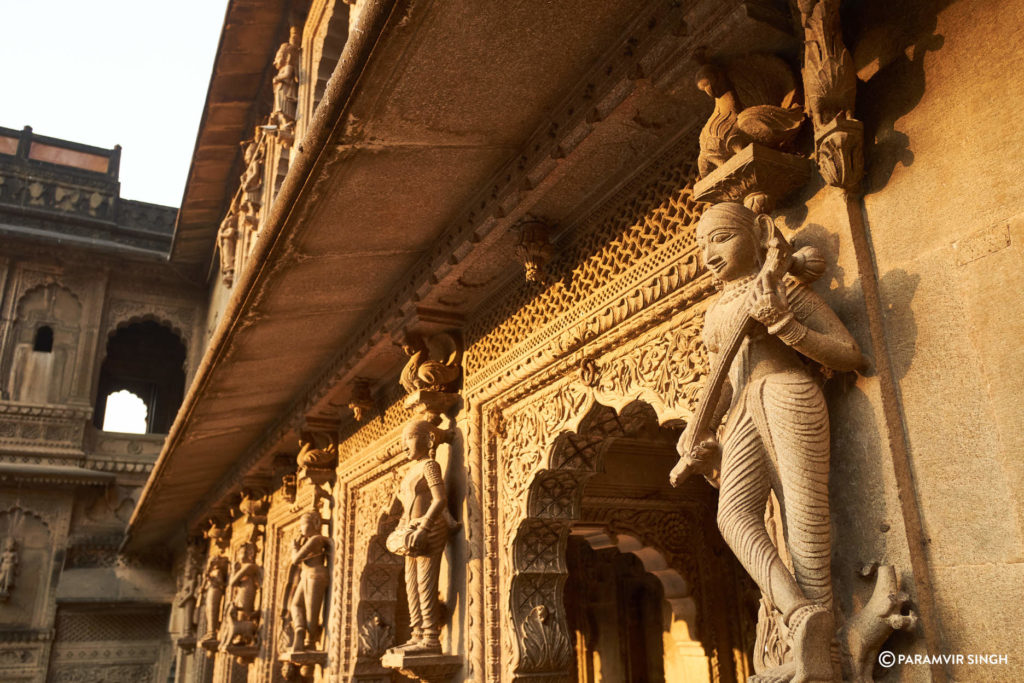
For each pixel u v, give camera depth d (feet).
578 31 7.18
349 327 14.74
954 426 5.02
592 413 9.45
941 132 5.37
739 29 6.17
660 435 16.35
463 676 11.30
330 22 14.83
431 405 12.61
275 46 25.09
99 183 47.62
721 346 5.71
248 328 14.14
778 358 5.58
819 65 5.68
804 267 5.48
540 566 10.78
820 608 4.85
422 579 11.93
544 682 10.41
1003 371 4.78
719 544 17.39
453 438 12.68
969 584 4.79
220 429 21.99
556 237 10.39
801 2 5.76
